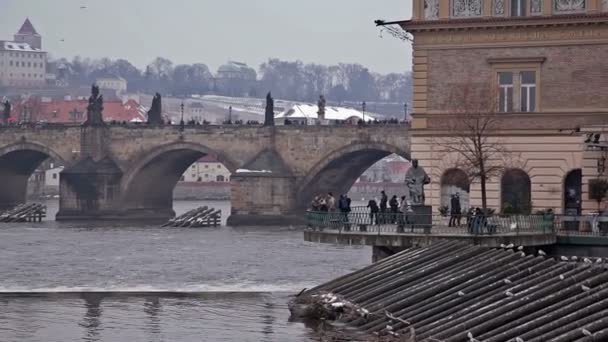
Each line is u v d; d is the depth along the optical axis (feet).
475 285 620.90
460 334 550.36
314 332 645.10
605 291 540.93
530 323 533.96
